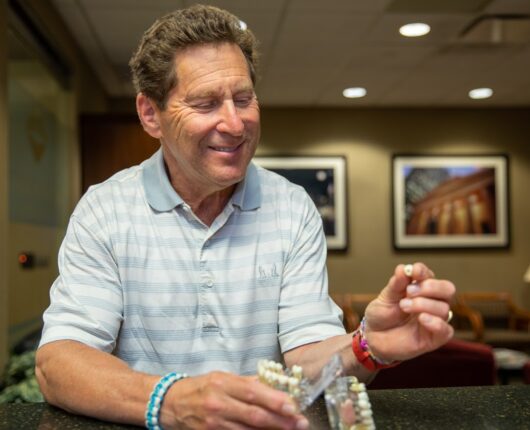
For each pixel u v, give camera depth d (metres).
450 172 5.86
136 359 1.03
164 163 1.07
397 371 2.52
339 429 0.69
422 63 4.39
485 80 4.90
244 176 1.03
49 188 3.35
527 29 3.66
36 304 3.06
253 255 1.05
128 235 1.02
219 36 0.93
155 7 3.30
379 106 5.82
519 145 5.91
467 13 3.42
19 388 2.36
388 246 5.82
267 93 5.26
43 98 3.27
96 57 4.22
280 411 0.66
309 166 5.79
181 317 1.02
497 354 4.28
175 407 0.73
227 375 0.70
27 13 2.82
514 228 5.89
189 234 1.03
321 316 1.03
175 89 0.94
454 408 0.82
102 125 4.04
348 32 3.71
